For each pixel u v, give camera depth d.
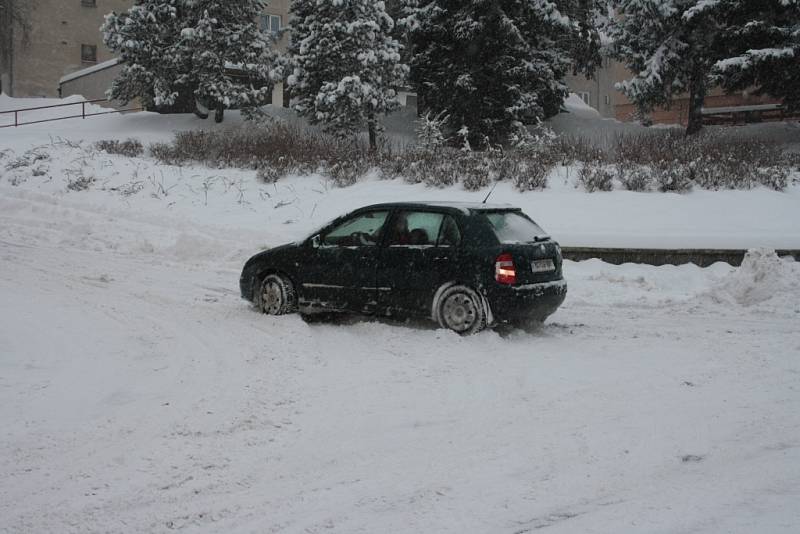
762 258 10.97
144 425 5.71
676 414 6.07
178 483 4.69
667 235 14.93
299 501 4.46
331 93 28.56
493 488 4.65
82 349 7.87
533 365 7.55
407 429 5.71
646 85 33.56
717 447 5.36
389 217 9.22
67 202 19.20
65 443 5.33
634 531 4.08
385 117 36.31
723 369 7.45
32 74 45.41
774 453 5.24
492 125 31.50
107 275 12.43
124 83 31.66
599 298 11.40
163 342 8.29
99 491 4.56
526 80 31.69
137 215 18.08
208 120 32.47
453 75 31.59
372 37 29.75
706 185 18.42
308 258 9.55
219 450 5.24
